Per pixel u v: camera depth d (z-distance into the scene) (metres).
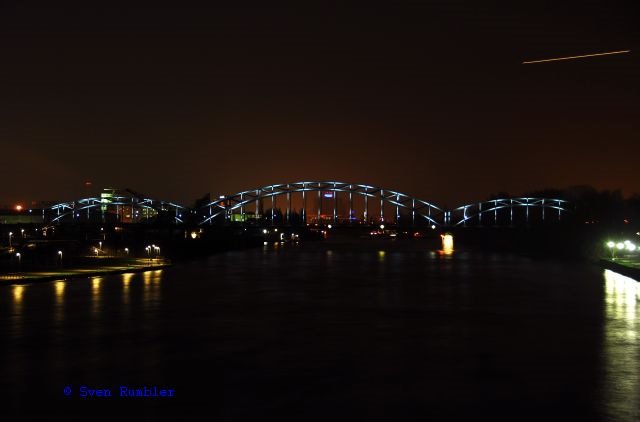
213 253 172.75
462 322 50.00
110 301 63.09
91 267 106.31
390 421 26.72
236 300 64.25
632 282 85.06
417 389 30.94
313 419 26.98
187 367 35.19
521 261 136.50
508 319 51.66
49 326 48.19
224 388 31.25
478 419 26.95
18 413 27.84
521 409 28.06
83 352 39.03
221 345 40.97
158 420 26.97
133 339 43.03
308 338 43.19
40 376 33.47
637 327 47.72
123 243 162.88
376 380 32.50
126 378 33.03
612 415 27.33
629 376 33.09
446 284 82.25
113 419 27.11
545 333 45.16
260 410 28.08
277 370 34.47
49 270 99.06
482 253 177.00
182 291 72.44
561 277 93.56
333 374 33.66
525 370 34.34
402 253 175.88
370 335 44.31
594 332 45.59
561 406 28.42
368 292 72.19
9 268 101.06
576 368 34.75
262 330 46.31
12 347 40.53
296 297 66.94
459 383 31.92
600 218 192.12
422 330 46.31
